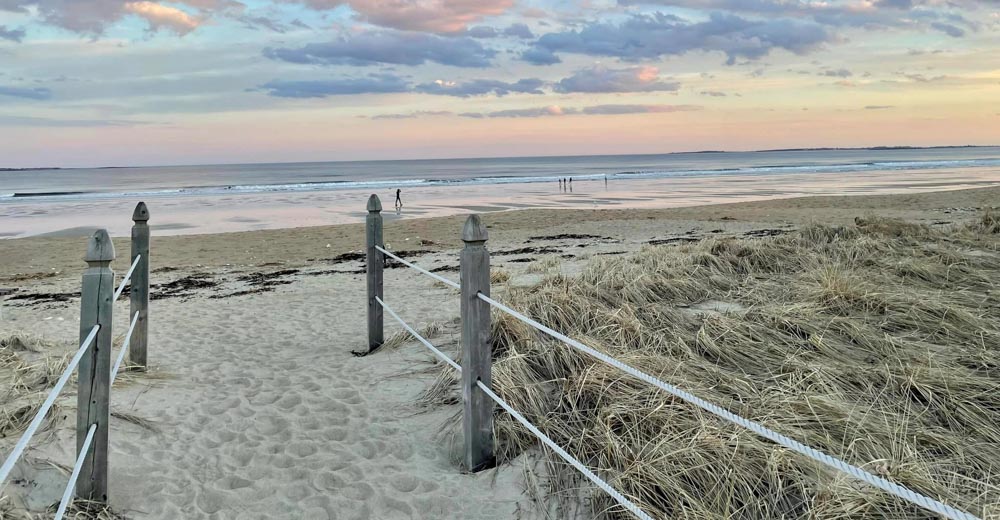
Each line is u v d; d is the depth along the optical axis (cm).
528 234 1889
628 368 282
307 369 589
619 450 345
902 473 299
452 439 422
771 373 446
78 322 870
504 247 1605
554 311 562
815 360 459
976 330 514
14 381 498
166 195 4478
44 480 354
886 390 409
